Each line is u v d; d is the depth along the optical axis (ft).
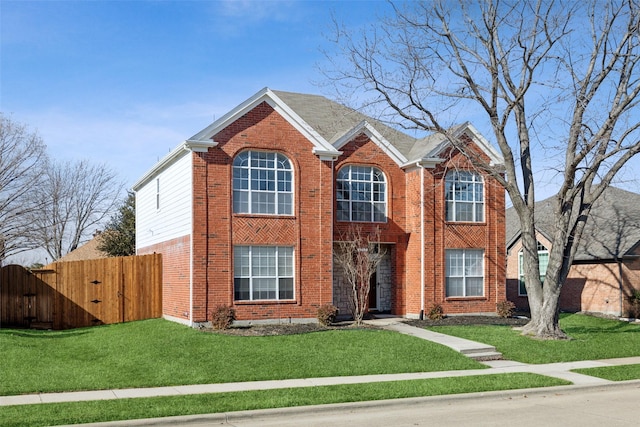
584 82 74.28
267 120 82.48
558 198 76.38
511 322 86.74
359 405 43.09
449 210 93.30
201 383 49.96
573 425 37.47
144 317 90.89
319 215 84.64
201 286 77.92
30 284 85.05
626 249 96.89
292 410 41.06
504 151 77.00
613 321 93.30
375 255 84.53
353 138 91.30
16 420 37.19
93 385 48.21
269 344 65.31
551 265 76.07
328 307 81.56
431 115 73.87
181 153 82.94
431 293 90.58
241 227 80.33
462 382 50.72
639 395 48.52
